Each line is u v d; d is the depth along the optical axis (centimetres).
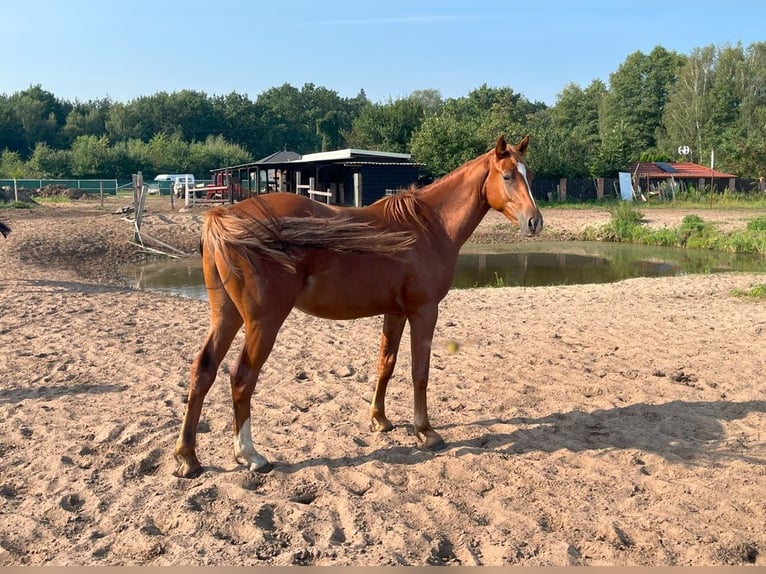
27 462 485
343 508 415
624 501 428
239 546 369
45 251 2070
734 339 908
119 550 368
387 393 671
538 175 4391
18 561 356
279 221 437
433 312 513
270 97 13288
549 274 1947
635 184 4434
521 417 598
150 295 1305
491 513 414
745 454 509
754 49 7150
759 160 4662
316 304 475
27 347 834
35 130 9281
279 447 523
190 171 7600
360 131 5981
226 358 799
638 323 1031
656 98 8062
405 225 506
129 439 526
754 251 2420
